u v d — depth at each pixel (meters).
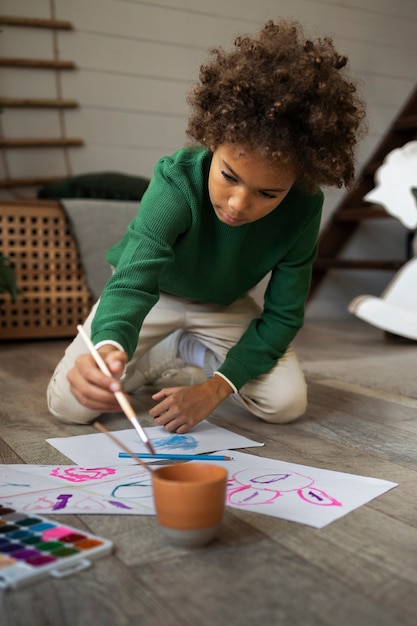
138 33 3.44
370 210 3.72
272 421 1.45
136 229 1.17
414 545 0.81
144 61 3.47
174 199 1.18
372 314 2.85
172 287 1.42
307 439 1.32
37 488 0.98
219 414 1.54
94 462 1.12
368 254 4.23
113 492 0.96
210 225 1.29
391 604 0.67
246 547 0.80
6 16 3.10
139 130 3.51
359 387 1.92
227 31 3.67
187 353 1.65
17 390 1.82
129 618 0.64
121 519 0.87
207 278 1.38
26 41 3.17
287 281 1.40
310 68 0.99
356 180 1.24
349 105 1.05
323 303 4.11
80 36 3.30
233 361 1.36
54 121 3.29
